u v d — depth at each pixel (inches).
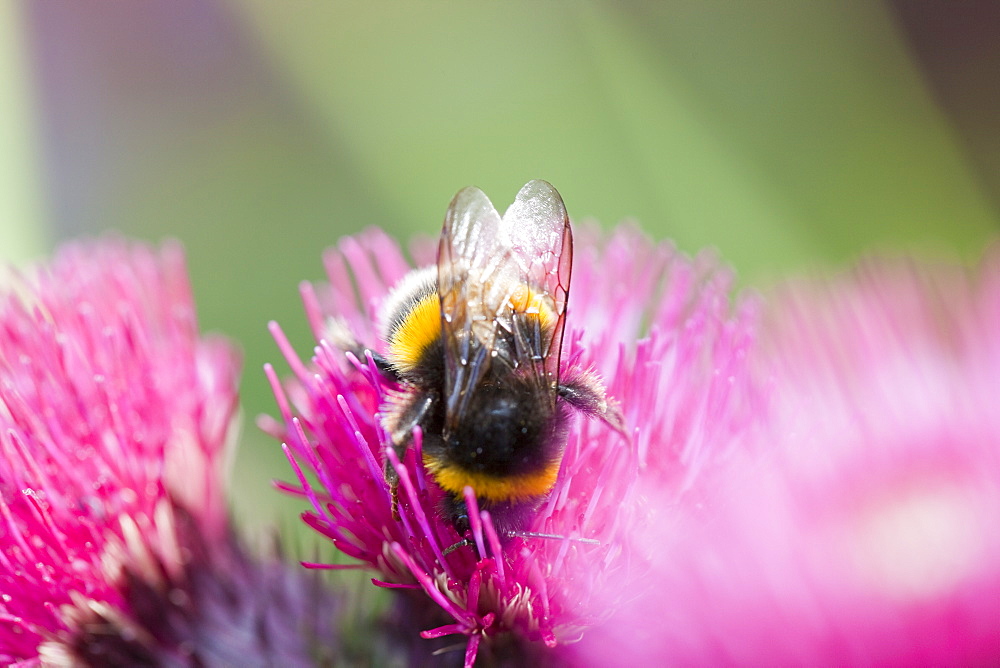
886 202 8.7
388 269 7.1
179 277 7.2
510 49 8.7
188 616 7.0
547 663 6.6
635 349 6.8
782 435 6.6
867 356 6.9
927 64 11.7
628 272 7.1
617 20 8.6
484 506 6.5
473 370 6.5
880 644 6.2
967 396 6.7
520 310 6.5
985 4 11.6
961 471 6.5
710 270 7.4
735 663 6.3
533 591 6.5
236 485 8.2
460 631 6.5
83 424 6.8
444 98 8.7
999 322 7.0
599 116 8.7
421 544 6.5
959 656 6.2
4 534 6.7
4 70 8.3
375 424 6.5
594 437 6.6
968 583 6.3
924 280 7.1
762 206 8.6
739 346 6.8
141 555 6.9
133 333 7.0
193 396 7.1
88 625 6.8
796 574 6.3
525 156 8.7
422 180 8.7
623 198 8.6
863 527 6.3
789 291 7.2
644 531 6.5
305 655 7.0
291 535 7.9
